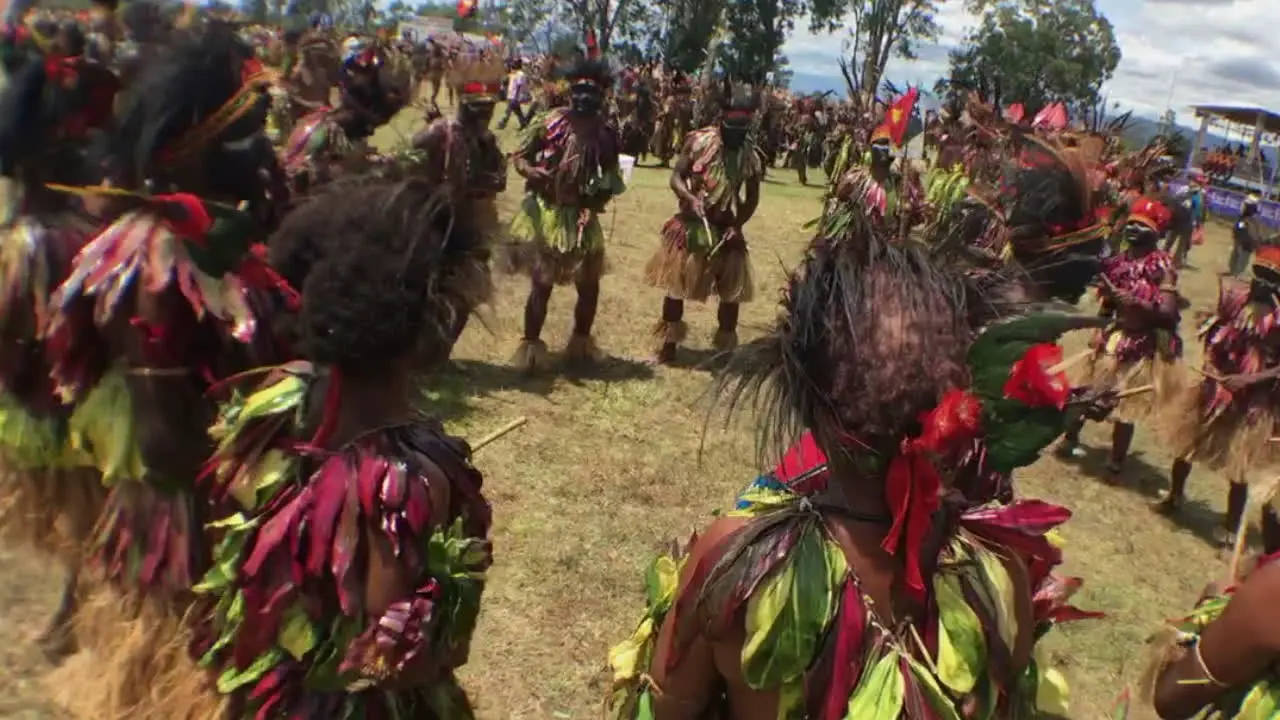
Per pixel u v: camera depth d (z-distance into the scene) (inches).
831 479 70.3
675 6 1820.9
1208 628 82.3
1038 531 71.7
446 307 85.5
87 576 124.6
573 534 203.0
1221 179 1311.5
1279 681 79.1
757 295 426.0
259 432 89.0
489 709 148.7
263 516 85.5
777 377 69.6
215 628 96.0
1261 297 238.4
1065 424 65.4
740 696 72.4
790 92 1161.4
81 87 108.7
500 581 182.5
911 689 65.8
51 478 119.2
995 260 77.1
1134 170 369.4
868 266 67.8
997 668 69.7
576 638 168.7
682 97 911.7
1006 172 115.0
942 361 64.1
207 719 101.4
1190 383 265.4
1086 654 189.9
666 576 82.4
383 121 230.7
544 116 282.8
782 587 66.4
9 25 108.0
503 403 267.3
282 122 239.8
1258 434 237.0
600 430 259.1
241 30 114.8
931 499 64.6
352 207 84.6
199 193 110.7
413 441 84.9
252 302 106.3
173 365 107.0
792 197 799.1
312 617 83.8
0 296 110.6
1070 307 71.1
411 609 80.2
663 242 319.3
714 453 253.1
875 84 442.0
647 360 322.3
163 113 104.0
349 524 80.4
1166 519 264.5
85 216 114.4
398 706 91.4
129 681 114.6
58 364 107.7
